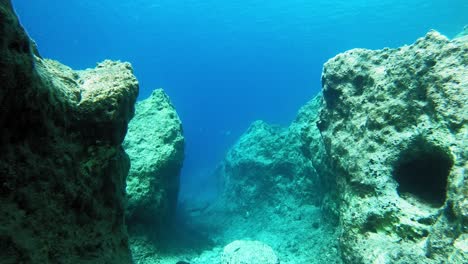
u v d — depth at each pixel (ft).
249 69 246.06
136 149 21.43
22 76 6.37
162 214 21.35
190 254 22.21
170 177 22.80
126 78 10.81
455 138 10.07
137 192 19.27
